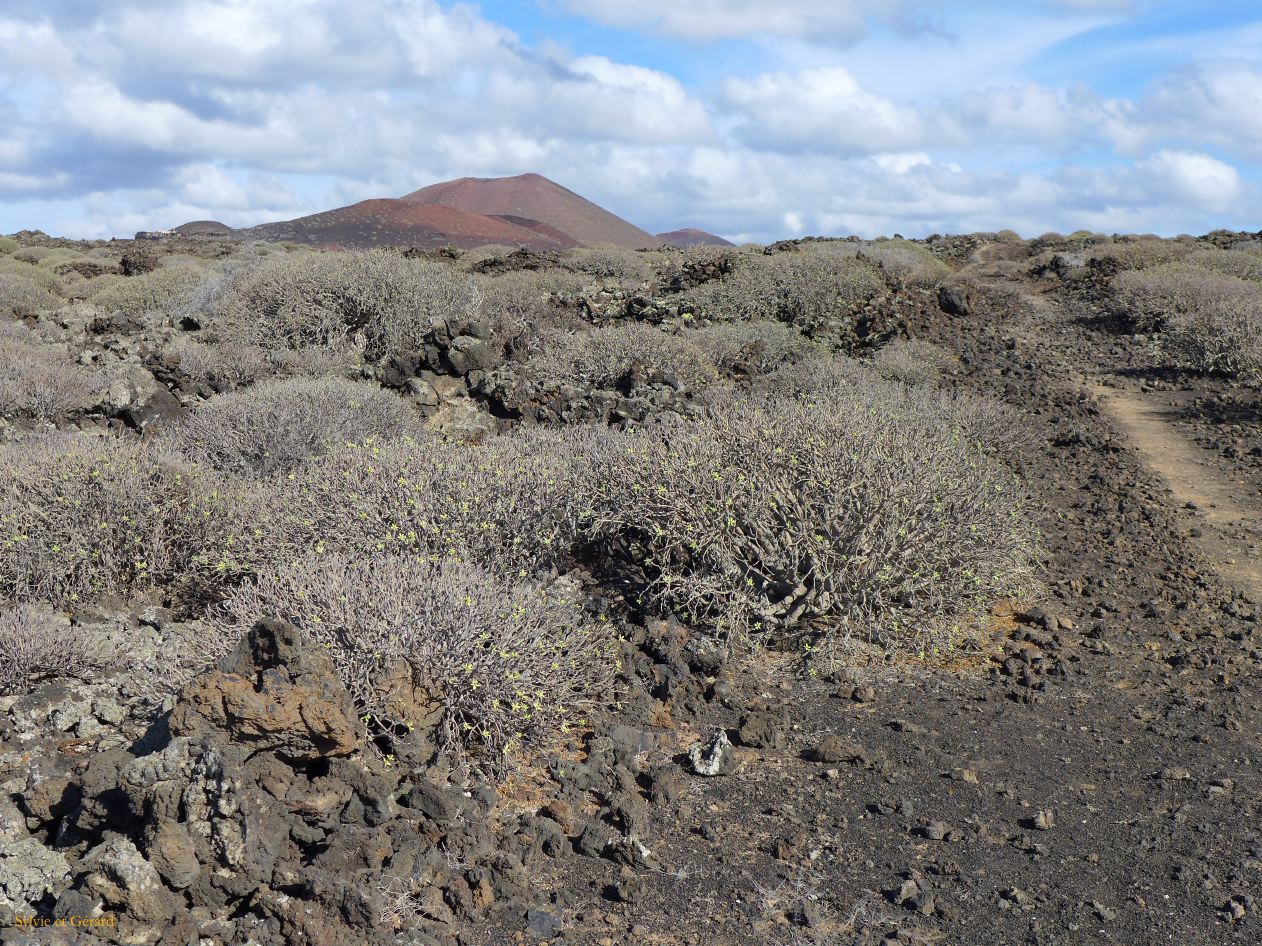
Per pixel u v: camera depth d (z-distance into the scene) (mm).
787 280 18547
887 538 5680
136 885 3117
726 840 3873
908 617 5934
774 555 5871
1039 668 5688
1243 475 10328
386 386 12383
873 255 27281
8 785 3928
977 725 4953
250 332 14164
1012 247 39188
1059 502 9430
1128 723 5023
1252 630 6266
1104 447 11609
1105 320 21031
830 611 6078
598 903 3455
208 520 6391
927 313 20094
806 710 5094
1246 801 4168
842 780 4367
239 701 3467
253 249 31719
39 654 4930
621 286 20078
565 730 4711
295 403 9156
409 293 14234
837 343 17312
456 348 12516
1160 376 16109
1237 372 15555
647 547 6270
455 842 3607
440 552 5867
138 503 6305
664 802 4148
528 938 3250
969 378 15727
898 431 7074
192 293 19547
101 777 3596
